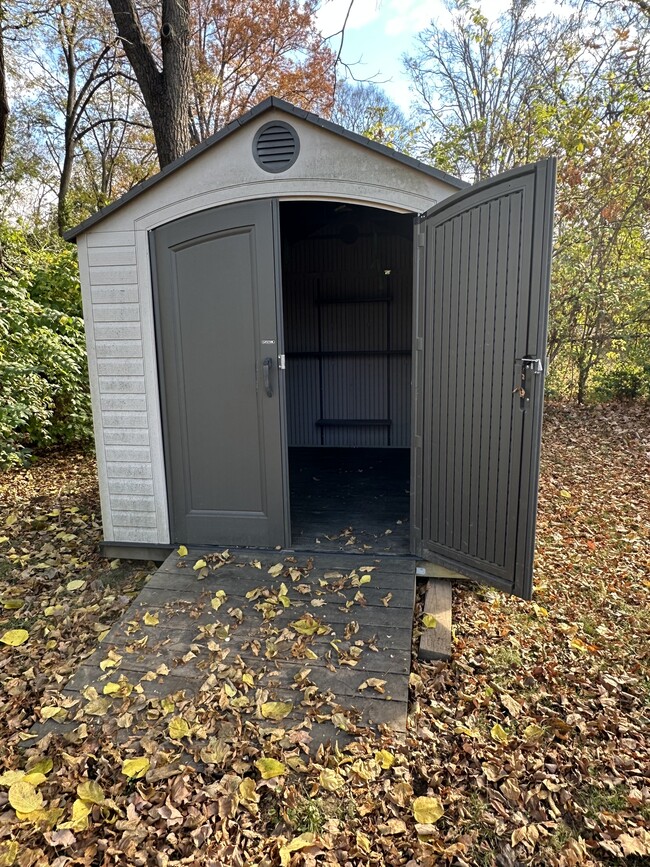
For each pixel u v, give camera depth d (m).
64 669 2.79
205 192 3.45
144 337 3.67
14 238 7.39
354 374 6.66
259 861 1.75
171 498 3.83
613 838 1.82
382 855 1.77
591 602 3.40
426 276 3.22
